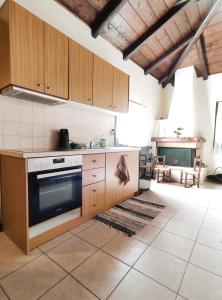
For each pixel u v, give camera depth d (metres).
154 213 2.39
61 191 1.75
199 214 2.39
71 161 1.81
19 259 1.43
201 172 4.21
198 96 4.80
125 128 3.88
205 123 4.72
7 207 1.75
